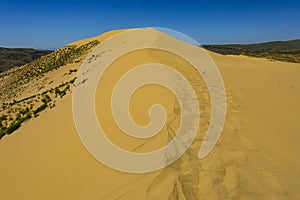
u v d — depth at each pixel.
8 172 7.29
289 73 26.69
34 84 37.78
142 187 4.03
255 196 4.36
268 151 6.29
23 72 50.06
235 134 6.93
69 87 20.66
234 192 4.32
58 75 35.97
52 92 21.84
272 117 9.44
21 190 5.84
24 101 23.86
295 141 7.25
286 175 5.24
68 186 5.09
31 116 15.35
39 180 6.02
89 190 4.55
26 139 10.19
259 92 13.77
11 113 20.44
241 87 13.98
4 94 41.38
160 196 3.71
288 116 9.92
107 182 4.56
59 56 47.16
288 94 14.62
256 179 4.88
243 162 5.45
